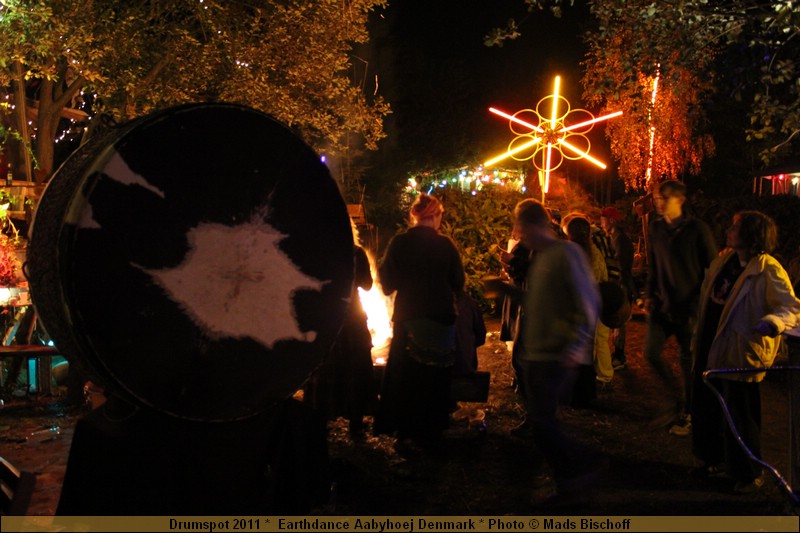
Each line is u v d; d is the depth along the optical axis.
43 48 7.71
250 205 3.30
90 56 8.40
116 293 2.97
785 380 7.56
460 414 6.58
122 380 2.99
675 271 5.89
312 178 3.48
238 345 3.26
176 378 3.12
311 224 3.49
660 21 6.77
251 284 3.30
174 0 9.58
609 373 7.51
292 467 3.68
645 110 8.20
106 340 2.95
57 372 7.64
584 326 4.53
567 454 4.61
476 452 5.74
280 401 3.42
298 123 10.73
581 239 6.79
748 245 4.88
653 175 19.38
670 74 7.21
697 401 5.13
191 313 3.14
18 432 6.19
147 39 9.80
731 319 4.82
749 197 14.35
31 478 2.86
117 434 3.30
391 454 5.70
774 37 6.86
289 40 9.95
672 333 6.11
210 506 3.39
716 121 20.77
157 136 3.08
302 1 10.09
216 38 9.62
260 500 3.56
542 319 4.61
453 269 5.66
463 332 6.31
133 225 3.01
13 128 11.59
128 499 3.29
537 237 4.67
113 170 2.97
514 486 5.06
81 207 2.91
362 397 5.93
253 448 3.53
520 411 6.81
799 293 6.93
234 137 3.26
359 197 17.12
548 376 4.59
